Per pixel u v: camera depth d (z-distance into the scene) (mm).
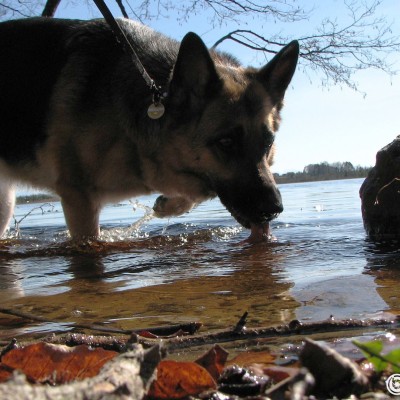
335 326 339
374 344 203
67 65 901
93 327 354
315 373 222
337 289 474
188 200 995
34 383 250
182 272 634
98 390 179
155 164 882
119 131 866
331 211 1403
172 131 848
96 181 892
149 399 230
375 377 242
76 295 531
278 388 219
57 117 882
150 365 206
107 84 875
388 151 810
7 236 1180
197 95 819
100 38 912
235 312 424
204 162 833
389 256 650
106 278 627
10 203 1101
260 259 692
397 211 787
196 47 800
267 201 787
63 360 261
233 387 239
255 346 318
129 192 920
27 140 913
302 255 701
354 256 669
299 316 395
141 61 893
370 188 834
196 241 916
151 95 860
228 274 600
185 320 406
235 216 823
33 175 937
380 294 447
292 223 1086
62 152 884
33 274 684
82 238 900
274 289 500
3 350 297
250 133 806
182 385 232
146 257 770
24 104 913
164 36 961
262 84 843
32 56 928
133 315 432
